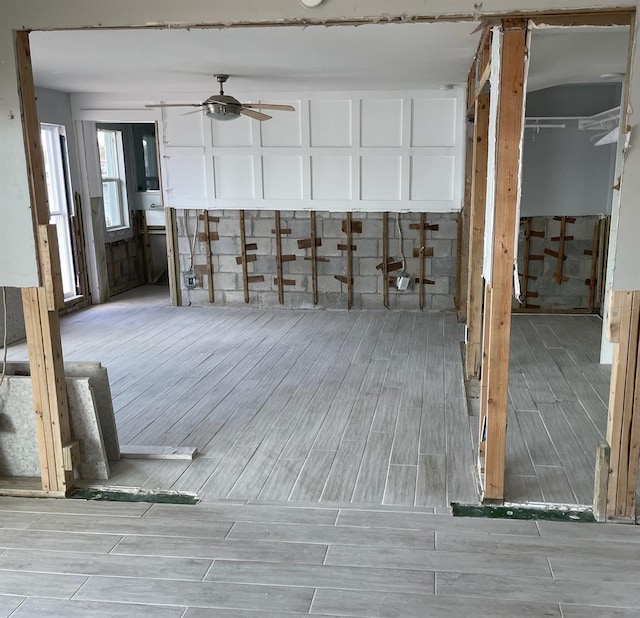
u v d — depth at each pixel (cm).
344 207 783
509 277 309
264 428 441
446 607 254
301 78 654
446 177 755
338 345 654
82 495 349
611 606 253
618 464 309
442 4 278
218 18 290
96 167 859
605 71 535
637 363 298
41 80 674
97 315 805
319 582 271
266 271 823
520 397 495
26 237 324
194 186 812
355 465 382
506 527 311
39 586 272
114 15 296
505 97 292
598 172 747
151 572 280
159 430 438
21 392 349
